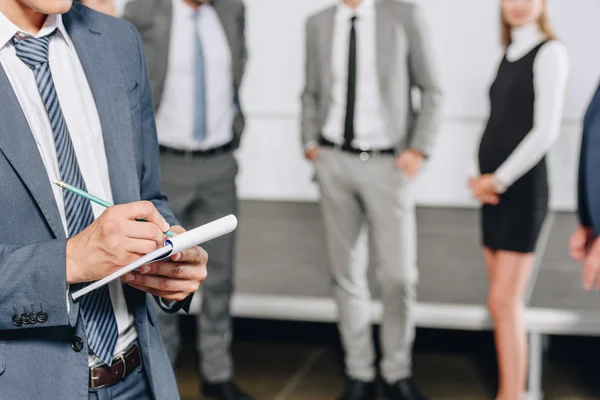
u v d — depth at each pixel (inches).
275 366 141.9
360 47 119.6
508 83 113.8
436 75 120.1
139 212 46.4
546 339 144.9
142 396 55.3
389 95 119.0
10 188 47.7
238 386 133.4
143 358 54.7
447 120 209.3
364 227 126.6
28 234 48.5
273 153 223.0
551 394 130.3
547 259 165.6
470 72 206.4
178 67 122.6
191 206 126.7
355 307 126.2
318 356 145.9
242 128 128.2
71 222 50.3
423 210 211.0
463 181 212.5
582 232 95.5
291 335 154.6
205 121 123.7
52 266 46.4
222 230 46.4
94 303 51.6
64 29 53.9
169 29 121.9
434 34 205.5
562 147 202.2
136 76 57.2
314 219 205.6
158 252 44.1
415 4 119.6
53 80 51.9
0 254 47.1
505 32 116.5
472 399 128.5
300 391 132.3
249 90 220.4
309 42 123.9
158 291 51.8
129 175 54.0
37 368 49.1
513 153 113.7
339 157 121.6
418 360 143.3
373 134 120.5
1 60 49.6
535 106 111.7
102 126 53.9
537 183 114.0
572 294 140.7
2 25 49.7
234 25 126.0
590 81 193.8
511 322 118.7
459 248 177.0
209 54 123.6
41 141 50.3
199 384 134.8
